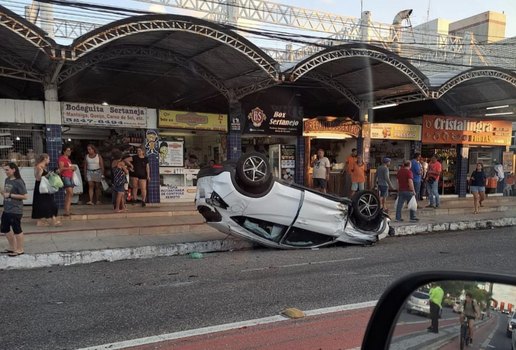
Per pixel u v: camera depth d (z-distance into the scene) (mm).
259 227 8555
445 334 1737
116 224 10484
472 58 21750
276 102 16688
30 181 12102
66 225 10258
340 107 19125
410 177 12422
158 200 13656
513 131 24312
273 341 4184
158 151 13641
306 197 8664
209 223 8430
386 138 17359
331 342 4156
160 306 5270
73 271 7223
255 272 7023
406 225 11727
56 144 12023
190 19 10406
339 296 5664
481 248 9344
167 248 8648
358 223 9438
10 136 12008
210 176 8273
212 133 14789
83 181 15180
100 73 15484
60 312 5055
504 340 1634
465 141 18922
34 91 16734
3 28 9336
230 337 4289
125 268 7438
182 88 17609
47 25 13953
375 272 6992
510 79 15047
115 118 12875
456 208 15125
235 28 11086
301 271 7074
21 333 4402
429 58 21531
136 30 10055
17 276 6871
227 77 13961
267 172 8180
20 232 7598
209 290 5965
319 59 12227
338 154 18266
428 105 18844
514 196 19828
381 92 16453
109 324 4656
